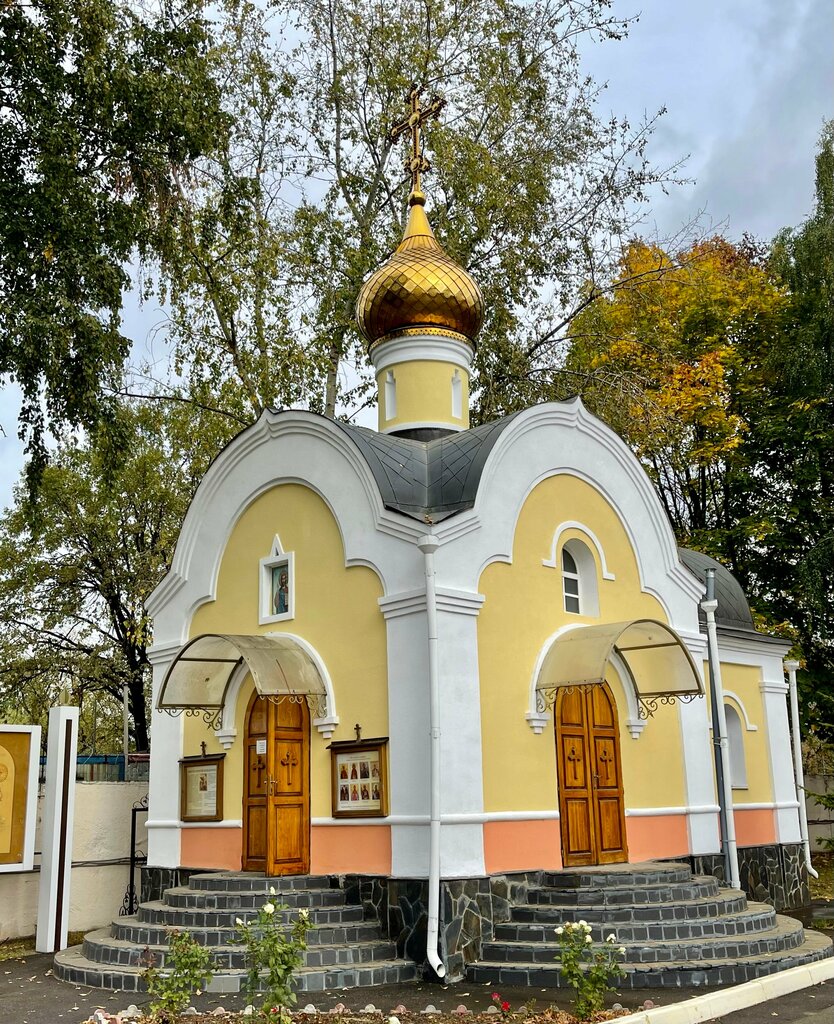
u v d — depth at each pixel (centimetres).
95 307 1560
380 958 1125
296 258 2117
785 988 1007
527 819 1268
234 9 2152
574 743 1387
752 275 3033
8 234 1495
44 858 1438
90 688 3111
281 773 1307
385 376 1669
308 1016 901
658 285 2527
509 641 1303
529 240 2255
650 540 1605
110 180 1688
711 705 1675
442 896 1120
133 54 1686
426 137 2173
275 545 1439
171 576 1595
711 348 2853
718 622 1850
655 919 1155
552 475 1438
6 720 3170
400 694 1216
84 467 3027
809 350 2617
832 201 2691
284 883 1229
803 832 1977
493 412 2256
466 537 1264
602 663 1261
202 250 1872
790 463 2827
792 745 2038
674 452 2789
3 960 1341
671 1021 862
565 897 1193
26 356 1455
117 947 1163
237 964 1079
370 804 1232
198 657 1391
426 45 2248
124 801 1684
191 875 1414
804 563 2434
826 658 2686
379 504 1284
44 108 1535
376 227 2264
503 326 2255
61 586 3084
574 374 2281
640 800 1474
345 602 1320
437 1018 898
